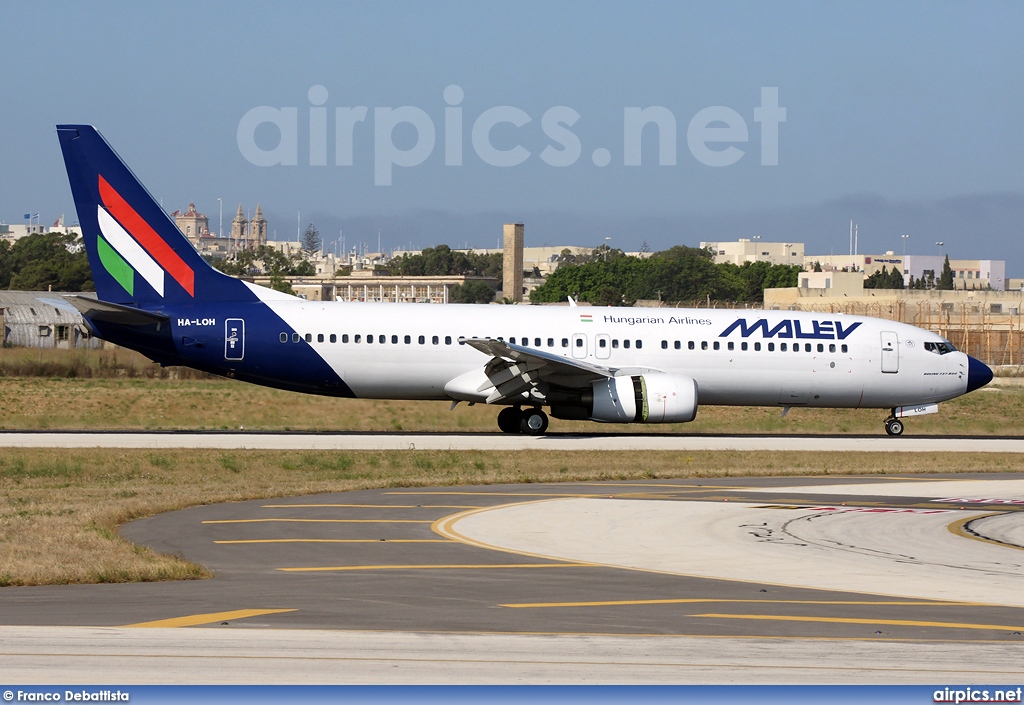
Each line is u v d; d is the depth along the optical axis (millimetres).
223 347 146625
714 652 42781
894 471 121688
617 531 77312
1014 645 44750
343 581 58000
